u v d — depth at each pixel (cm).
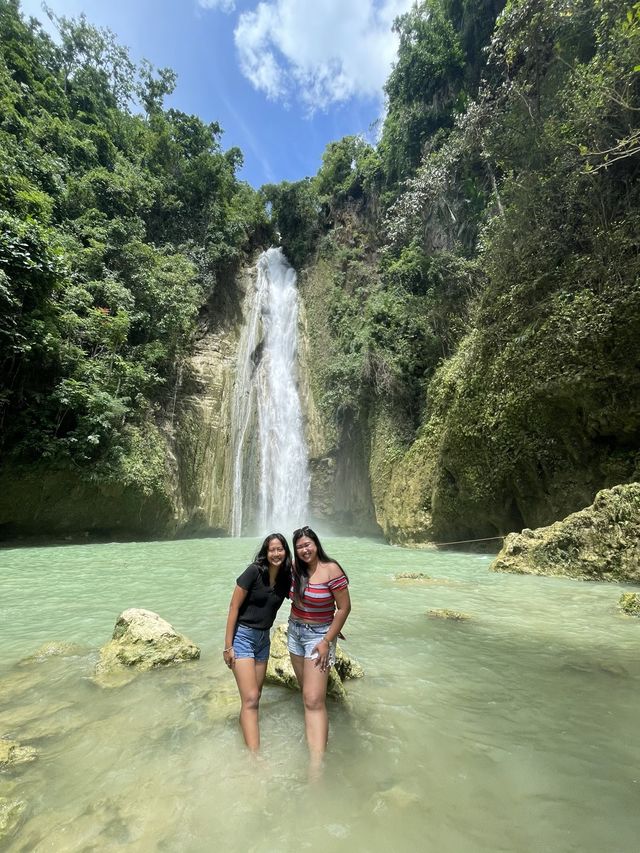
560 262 1030
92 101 2391
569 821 198
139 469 1535
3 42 2114
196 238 2530
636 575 729
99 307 1680
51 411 1395
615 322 870
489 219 1422
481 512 1231
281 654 377
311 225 3033
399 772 236
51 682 355
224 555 1159
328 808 208
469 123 1488
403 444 1638
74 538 1460
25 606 603
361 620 530
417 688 342
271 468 2230
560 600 630
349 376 1942
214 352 2269
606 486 958
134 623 421
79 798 217
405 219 1941
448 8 1977
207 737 273
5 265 1249
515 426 1084
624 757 250
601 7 1012
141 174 2294
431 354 1633
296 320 2719
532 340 1025
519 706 312
